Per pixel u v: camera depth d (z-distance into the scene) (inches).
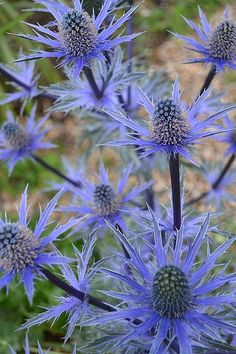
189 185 39.0
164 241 24.7
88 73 26.7
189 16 44.8
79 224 27.3
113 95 27.7
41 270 21.6
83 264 23.0
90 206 27.2
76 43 23.8
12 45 42.8
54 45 24.2
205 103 28.5
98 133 29.7
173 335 20.7
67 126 43.6
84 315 22.5
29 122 30.3
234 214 34.4
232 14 44.4
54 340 32.1
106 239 30.9
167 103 21.6
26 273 21.1
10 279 21.0
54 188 30.7
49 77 40.1
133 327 21.2
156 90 30.2
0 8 41.9
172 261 21.5
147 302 21.2
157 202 30.9
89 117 29.7
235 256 31.0
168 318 21.0
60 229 21.6
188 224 25.0
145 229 25.0
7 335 31.8
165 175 39.1
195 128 21.8
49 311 22.4
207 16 44.5
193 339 21.7
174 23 44.6
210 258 21.2
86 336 30.8
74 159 41.3
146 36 45.3
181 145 21.6
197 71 44.3
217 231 24.9
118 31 35.2
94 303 23.0
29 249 21.2
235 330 20.7
